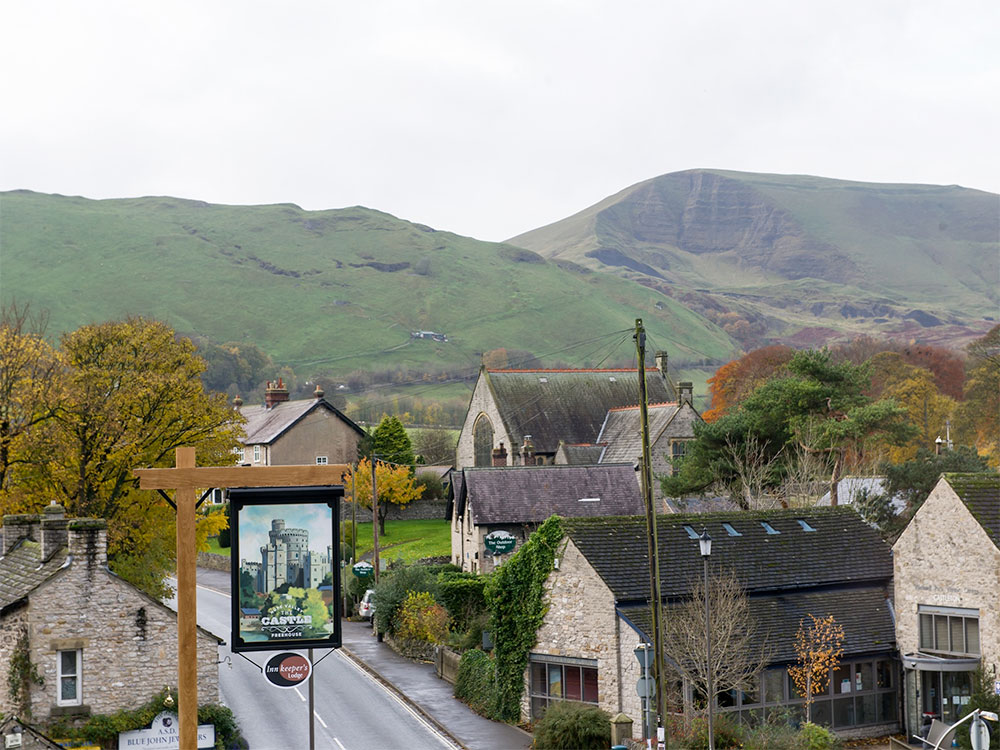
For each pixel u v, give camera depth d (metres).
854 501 58.78
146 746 34.06
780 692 38.78
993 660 37.22
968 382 121.94
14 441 48.44
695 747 34.88
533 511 70.75
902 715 40.72
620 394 100.31
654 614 32.31
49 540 35.78
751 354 143.12
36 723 33.19
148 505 51.50
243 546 23.66
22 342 50.78
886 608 42.81
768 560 43.22
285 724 42.31
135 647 34.38
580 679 40.41
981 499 38.75
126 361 52.56
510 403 96.38
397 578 61.69
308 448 110.94
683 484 65.56
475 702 45.44
